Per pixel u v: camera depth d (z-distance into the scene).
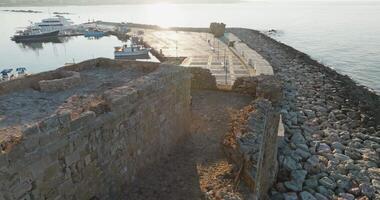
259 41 70.31
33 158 6.57
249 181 10.16
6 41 85.81
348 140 22.83
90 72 14.69
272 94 17.84
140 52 55.31
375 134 24.66
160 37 72.31
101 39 86.50
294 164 18.41
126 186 10.23
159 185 10.51
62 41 84.88
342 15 190.75
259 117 12.70
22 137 6.38
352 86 37.72
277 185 16.34
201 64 40.91
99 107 8.86
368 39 81.75
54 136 7.09
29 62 61.81
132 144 10.38
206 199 9.66
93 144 8.48
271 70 37.03
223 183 10.44
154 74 12.36
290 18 172.12
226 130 14.76
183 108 14.30
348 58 58.56
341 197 16.14
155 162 11.98
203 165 11.79
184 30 84.69
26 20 147.12
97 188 8.81
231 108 17.42
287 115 26.11
